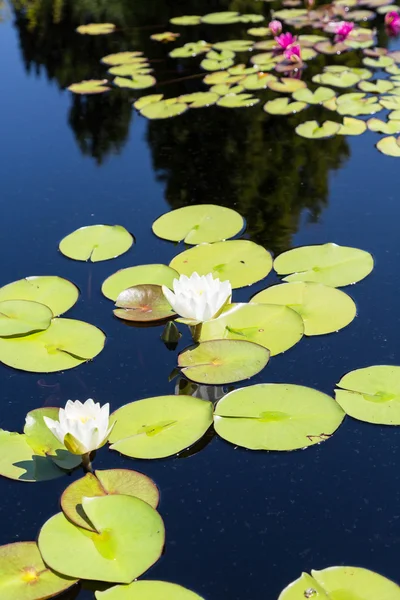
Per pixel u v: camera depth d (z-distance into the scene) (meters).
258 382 1.77
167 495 1.48
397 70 3.80
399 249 2.27
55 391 1.79
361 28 4.44
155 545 1.33
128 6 5.25
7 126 3.42
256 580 1.30
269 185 2.74
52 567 1.29
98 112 3.54
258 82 3.73
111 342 1.95
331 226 2.43
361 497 1.46
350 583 1.24
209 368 1.80
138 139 3.23
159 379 1.81
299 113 3.39
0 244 2.46
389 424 1.60
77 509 1.41
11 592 1.25
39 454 1.58
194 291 1.84
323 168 2.85
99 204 2.69
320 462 1.54
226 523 1.42
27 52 4.44
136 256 2.33
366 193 2.64
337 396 1.69
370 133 3.12
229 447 1.58
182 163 2.98
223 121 3.36
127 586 1.26
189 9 5.11
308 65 3.97
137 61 4.14
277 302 2.02
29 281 2.20
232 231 2.42
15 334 1.95
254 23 4.71
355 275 2.12
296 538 1.38
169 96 3.66
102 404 1.74
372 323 1.94
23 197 2.77
